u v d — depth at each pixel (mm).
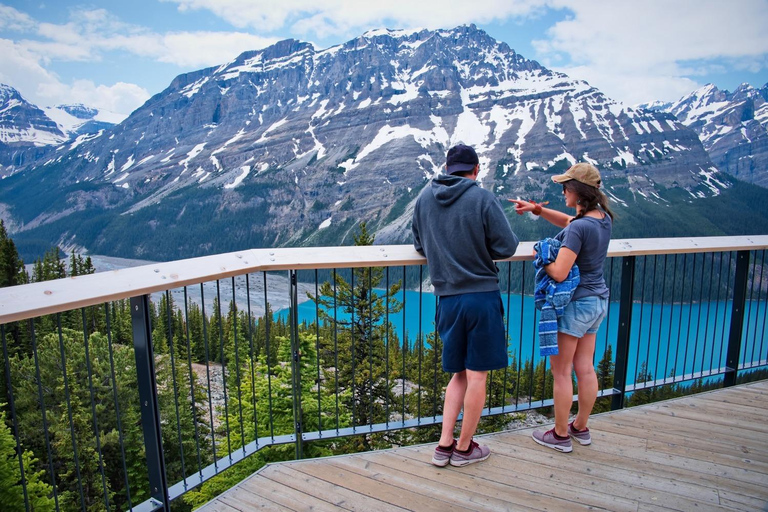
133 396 14484
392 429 2910
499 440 2764
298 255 2459
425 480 2350
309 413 9508
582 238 2354
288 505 2143
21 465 1772
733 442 2752
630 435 2832
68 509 13391
